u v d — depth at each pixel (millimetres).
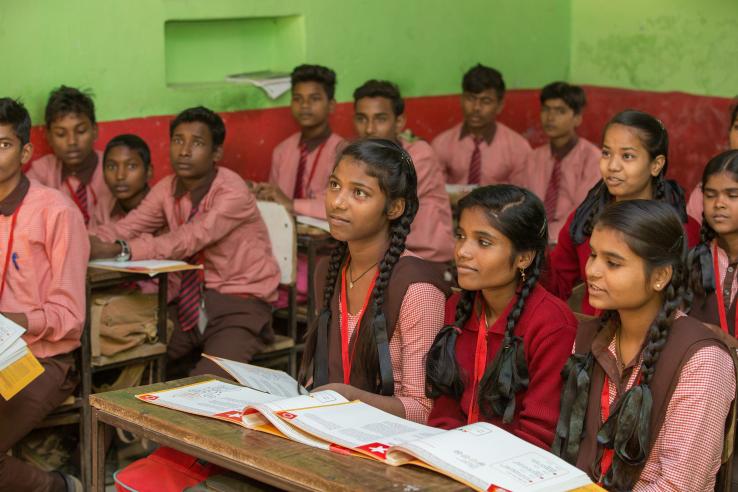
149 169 4504
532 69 6578
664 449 2115
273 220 4336
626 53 6348
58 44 4637
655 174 3221
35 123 4613
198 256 4152
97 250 3855
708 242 3062
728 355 2154
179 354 4129
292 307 4320
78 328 3430
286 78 5402
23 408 3328
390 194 2549
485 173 6000
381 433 2018
